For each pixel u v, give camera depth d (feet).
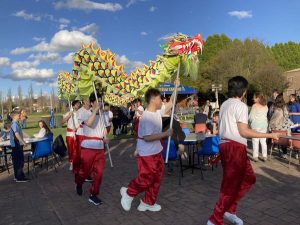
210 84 149.59
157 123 15.53
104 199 18.97
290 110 32.42
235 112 12.65
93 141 17.51
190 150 28.86
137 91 21.95
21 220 16.38
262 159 27.84
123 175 24.67
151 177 15.65
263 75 132.57
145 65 22.00
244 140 12.92
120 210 17.03
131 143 41.93
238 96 13.15
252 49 146.10
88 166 17.75
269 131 29.27
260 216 15.30
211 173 23.98
